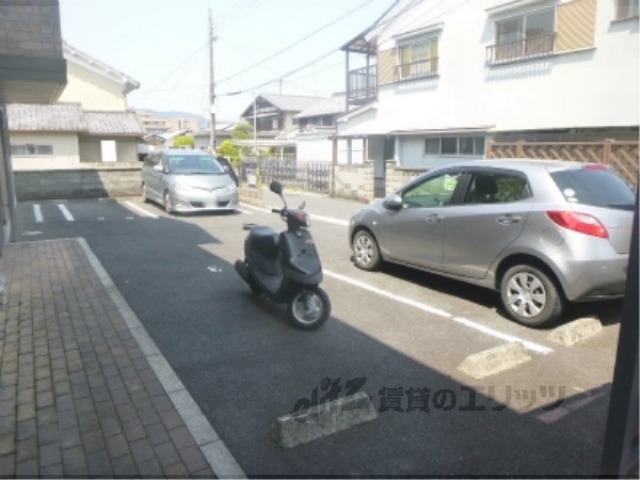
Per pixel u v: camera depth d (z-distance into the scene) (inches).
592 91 455.2
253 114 1694.1
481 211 191.0
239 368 145.3
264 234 204.7
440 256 210.7
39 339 162.2
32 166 749.3
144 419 116.0
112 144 862.5
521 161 195.3
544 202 171.9
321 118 1374.3
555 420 118.6
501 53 530.6
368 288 228.8
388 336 170.6
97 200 594.9
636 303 75.5
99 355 150.5
